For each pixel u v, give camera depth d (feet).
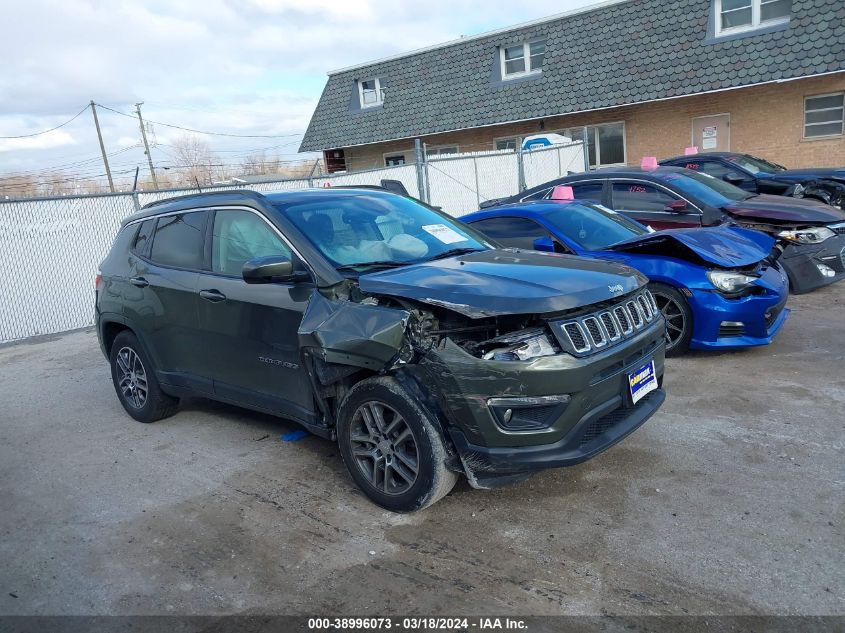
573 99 65.82
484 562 10.77
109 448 16.81
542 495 12.74
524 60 71.41
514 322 11.25
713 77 58.18
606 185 27.35
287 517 12.67
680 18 61.26
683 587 9.80
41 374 24.90
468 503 12.66
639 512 11.89
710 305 19.10
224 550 11.68
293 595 10.28
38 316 32.35
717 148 61.82
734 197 27.66
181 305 15.81
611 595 9.74
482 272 12.35
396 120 78.69
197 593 10.51
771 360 19.57
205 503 13.46
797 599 9.37
